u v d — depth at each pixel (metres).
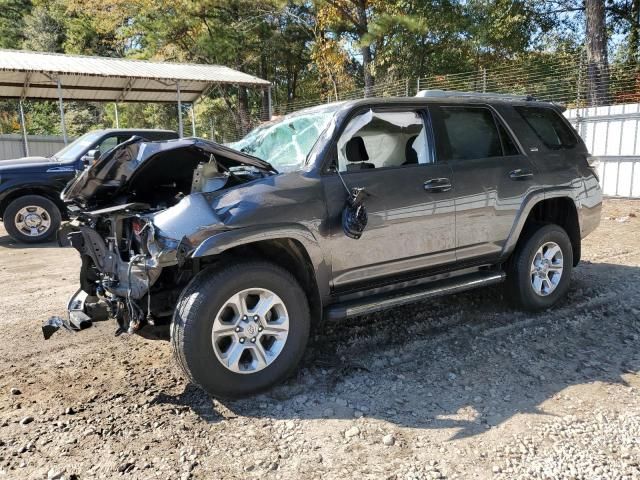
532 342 4.21
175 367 3.87
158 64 18.62
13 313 5.23
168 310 3.47
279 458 2.76
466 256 4.37
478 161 4.42
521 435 2.92
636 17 22.02
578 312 4.86
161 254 3.08
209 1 26.17
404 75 22.38
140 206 3.54
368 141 4.09
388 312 4.91
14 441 2.96
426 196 4.02
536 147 4.86
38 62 15.68
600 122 12.84
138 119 34.72
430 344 4.19
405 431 2.99
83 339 4.48
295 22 30.84
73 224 4.12
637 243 7.76
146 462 2.74
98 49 35.31
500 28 21.98
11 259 7.93
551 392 3.40
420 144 4.25
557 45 23.31
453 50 22.06
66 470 2.69
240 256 3.40
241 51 30.17
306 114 4.27
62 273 6.96
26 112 35.44
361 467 2.66
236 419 3.15
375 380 3.61
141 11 27.80
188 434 3.00
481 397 3.35
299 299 3.48
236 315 3.28
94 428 3.07
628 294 5.32
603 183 12.94
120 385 3.61
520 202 4.61
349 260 3.70
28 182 8.92
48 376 3.78
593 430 2.95
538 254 4.81
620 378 3.57
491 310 4.93
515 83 16.38
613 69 16.20
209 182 3.39
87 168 3.77
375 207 3.77
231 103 32.50
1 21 39.47
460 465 2.66
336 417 3.15
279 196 3.41
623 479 2.53
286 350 3.45
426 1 20.72
